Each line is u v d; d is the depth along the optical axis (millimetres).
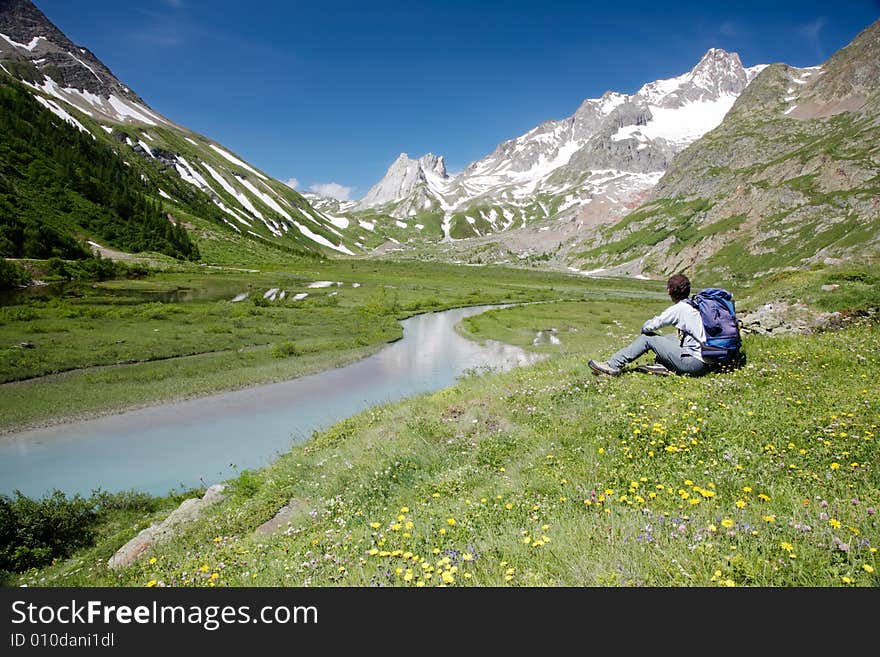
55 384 30375
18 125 154375
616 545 4723
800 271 26375
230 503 12359
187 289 96750
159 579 6840
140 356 38219
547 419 9961
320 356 41844
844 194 181875
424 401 14633
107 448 21875
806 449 6637
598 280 199625
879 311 18031
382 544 5871
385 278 149875
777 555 4203
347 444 12953
